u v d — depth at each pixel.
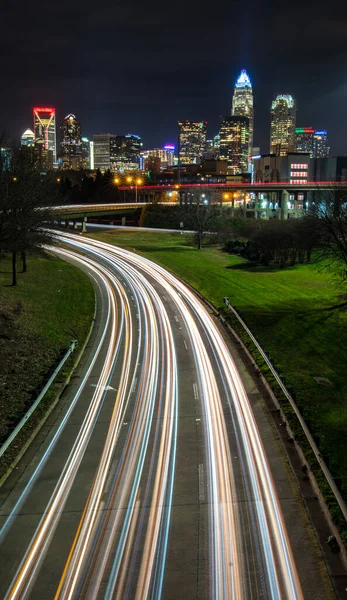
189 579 12.56
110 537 14.26
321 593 12.02
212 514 15.17
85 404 23.91
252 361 28.83
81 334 35.41
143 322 38.72
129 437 20.47
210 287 51.53
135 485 16.92
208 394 24.56
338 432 20.92
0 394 23.70
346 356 32.03
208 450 19.17
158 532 14.41
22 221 41.59
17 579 12.70
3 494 16.61
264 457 18.52
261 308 43.03
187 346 32.44
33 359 28.89
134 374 27.70
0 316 34.88
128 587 12.34
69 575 12.78
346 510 13.42
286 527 14.47
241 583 12.38
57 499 16.22
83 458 18.88
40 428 21.48
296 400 23.73
